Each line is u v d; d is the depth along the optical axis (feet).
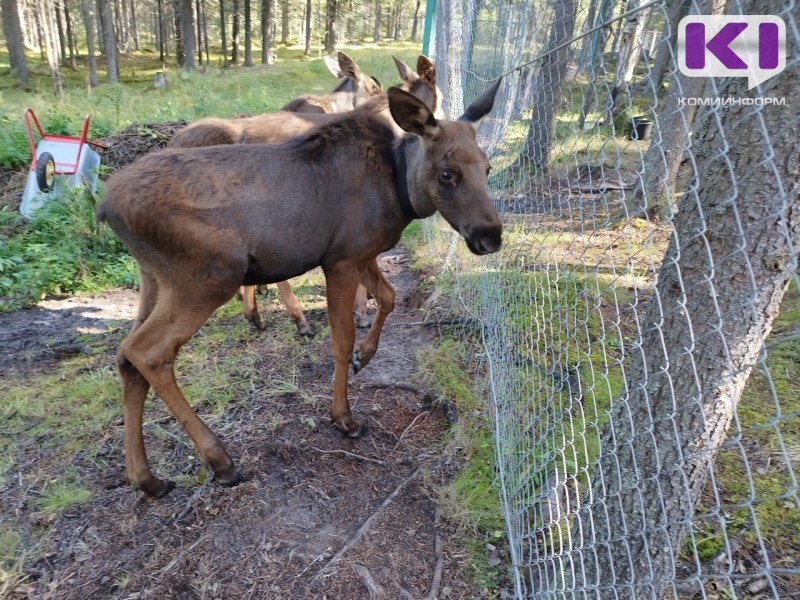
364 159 10.28
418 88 16.42
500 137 15.60
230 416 12.14
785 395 12.35
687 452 6.08
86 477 10.64
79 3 110.32
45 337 16.16
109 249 21.30
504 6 15.24
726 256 5.19
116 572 8.73
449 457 10.98
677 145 16.66
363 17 161.38
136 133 28.55
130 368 9.77
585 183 20.20
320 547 9.15
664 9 5.34
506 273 13.84
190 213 8.93
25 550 9.13
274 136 14.87
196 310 9.48
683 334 5.84
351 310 11.00
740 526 9.21
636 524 6.73
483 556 9.03
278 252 9.76
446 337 15.28
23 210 23.20
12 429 11.99
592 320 14.58
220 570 8.73
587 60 9.04
